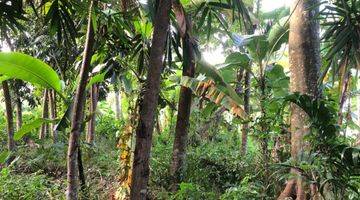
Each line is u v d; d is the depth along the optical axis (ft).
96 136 33.09
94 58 17.48
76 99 13.46
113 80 17.31
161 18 9.47
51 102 27.81
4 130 32.76
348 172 11.21
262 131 16.42
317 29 16.81
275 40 21.71
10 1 11.62
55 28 12.64
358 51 11.19
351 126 23.36
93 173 20.70
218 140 32.04
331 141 11.56
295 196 15.23
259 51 21.88
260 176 17.34
